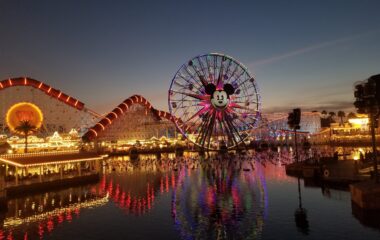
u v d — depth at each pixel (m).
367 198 33.12
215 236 31.41
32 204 48.50
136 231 33.97
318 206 40.34
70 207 46.19
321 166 60.88
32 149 114.56
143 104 195.25
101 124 155.25
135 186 63.97
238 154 145.50
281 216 36.94
